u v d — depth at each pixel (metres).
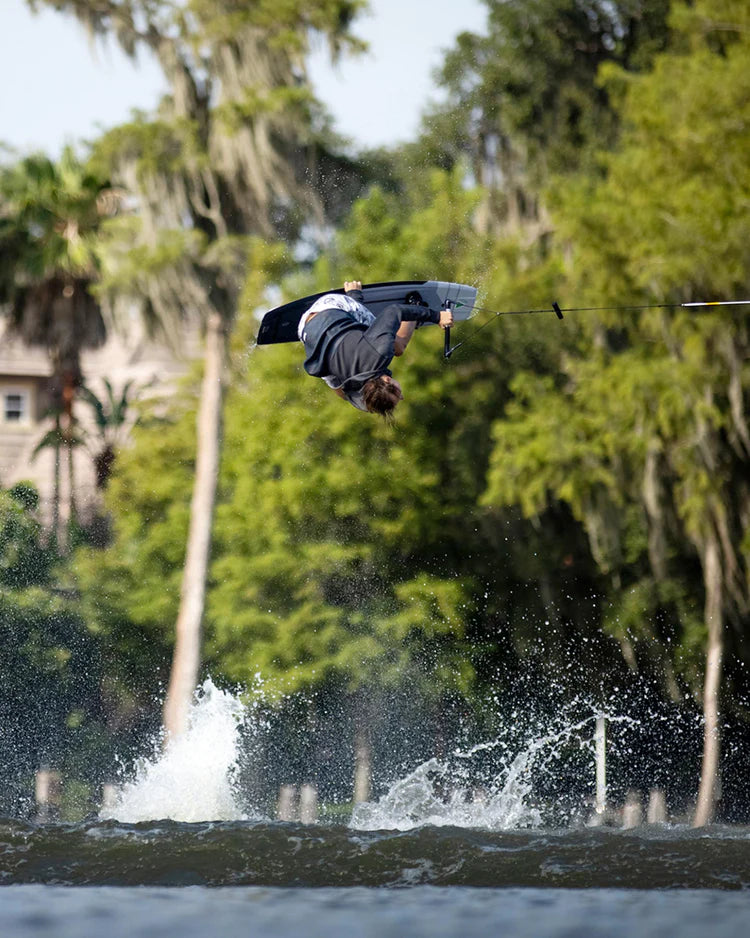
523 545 100.69
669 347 81.62
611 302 84.56
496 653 103.88
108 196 117.69
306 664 99.56
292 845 19.83
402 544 101.69
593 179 107.25
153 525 110.88
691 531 82.25
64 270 116.62
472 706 103.44
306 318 27.27
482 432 100.44
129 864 19.00
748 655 91.06
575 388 94.69
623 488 86.00
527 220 114.06
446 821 51.81
